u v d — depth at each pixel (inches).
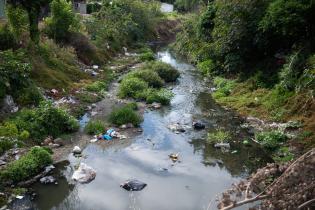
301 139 567.5
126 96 840.3
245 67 924.6
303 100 647.1
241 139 619.8
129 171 502.9
